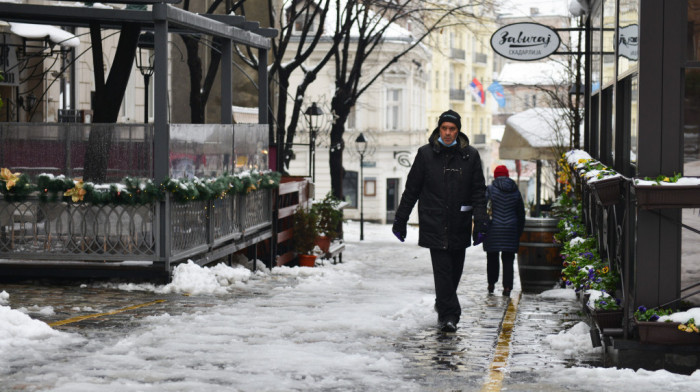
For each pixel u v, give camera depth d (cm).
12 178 2094
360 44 5391
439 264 1556
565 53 2975
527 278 2377
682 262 1259
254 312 1705
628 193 1295
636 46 1354
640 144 1262
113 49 4675
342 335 1451
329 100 10881
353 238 6462
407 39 11494
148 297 1959
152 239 2100
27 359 1205
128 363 1190
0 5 2352
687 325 1220
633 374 1184
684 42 1255
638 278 1266
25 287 2066
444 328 1538
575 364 1267
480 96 15112
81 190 2073
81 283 2131
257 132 2836
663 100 1258
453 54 14525
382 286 2423
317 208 3366
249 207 2689
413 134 11994
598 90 2219
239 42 2823
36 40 3228
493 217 2283
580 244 1895
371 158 11744
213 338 1385
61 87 4078
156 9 2114
